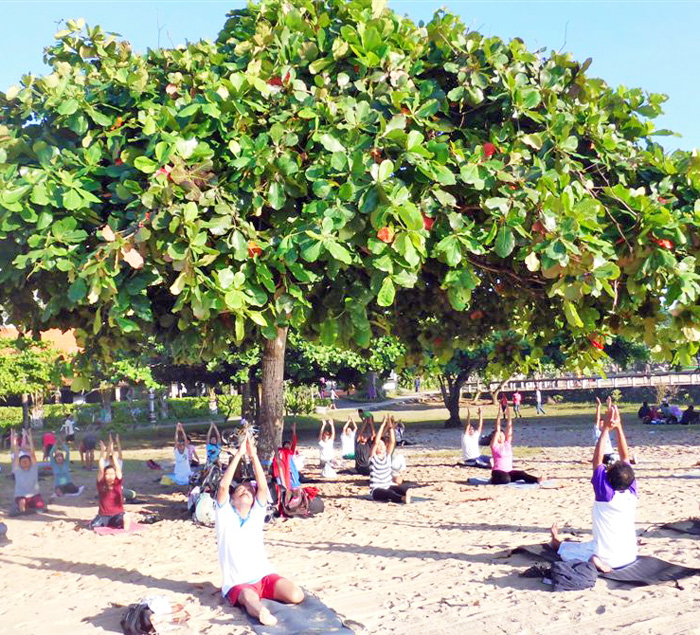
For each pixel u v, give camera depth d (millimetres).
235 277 7621
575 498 12430
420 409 55750
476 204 8750
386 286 7816
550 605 6422
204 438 35375
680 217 8867
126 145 8742
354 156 7812
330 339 8766
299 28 9227
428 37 9414
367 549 9234
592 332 10742
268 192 8102
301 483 16344
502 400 16688
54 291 8711
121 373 29406
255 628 6125
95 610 7012
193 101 8555
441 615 6352
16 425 41562
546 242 7832
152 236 7672
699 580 6848
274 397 13594
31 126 8891
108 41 9836
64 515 13406
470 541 9359
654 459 18453
